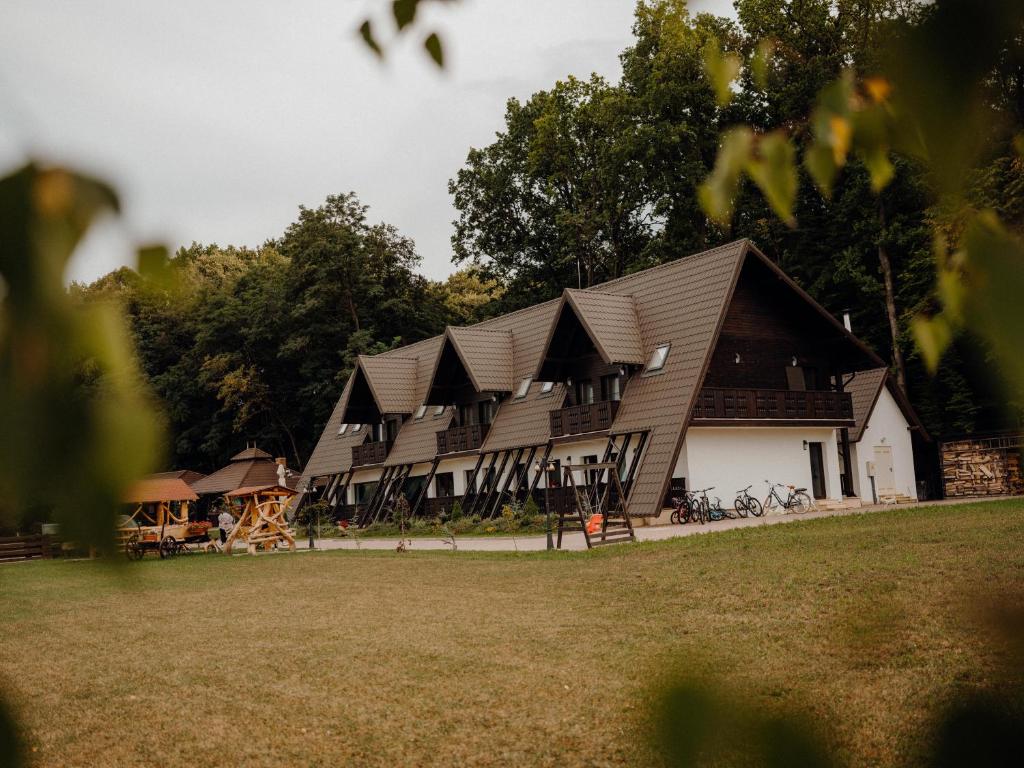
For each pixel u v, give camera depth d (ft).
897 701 22.70
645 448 95.81
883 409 115.96
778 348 105.91
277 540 102.83
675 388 97.04
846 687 24.32
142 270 2.05
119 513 2.02
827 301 139.64
